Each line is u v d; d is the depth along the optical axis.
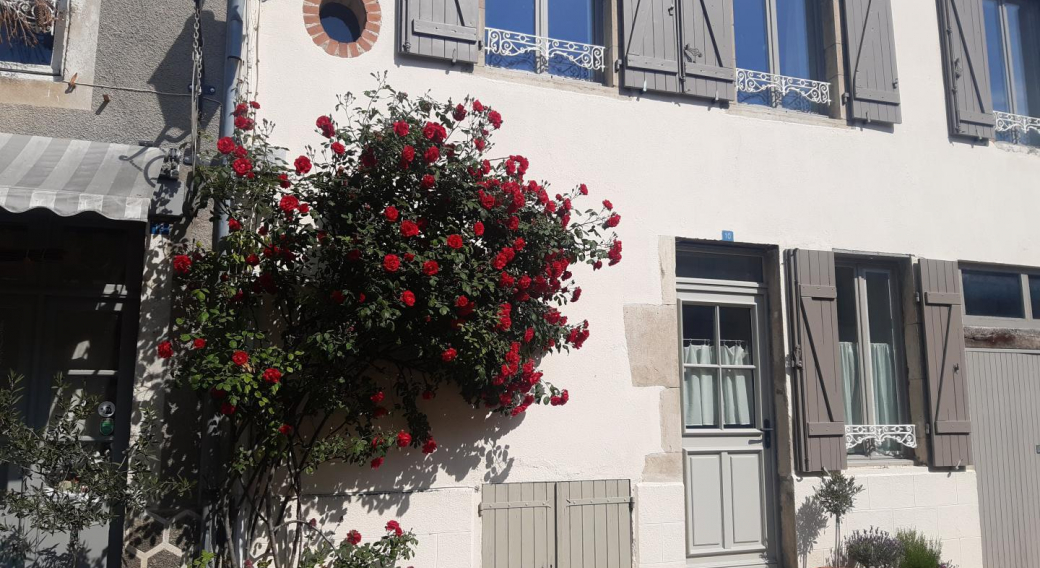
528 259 4.42
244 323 4.04
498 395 4.65
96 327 4.38
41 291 4.29
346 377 4.29
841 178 6.18
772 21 6.36
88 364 4.34
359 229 3.98
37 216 4.34
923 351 6.17
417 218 4.09
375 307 3.88
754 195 5.89
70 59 4.37
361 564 4.25
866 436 6.01
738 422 5.83
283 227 4.09
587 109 5.52
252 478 4.11
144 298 4.23
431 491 4.77
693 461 5.63
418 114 4.50
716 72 5.86
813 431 5.68
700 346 5.81
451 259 3.99
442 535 4.76
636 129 5.63
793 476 5.67
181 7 4.59
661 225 5.59
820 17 6.52
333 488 4.56
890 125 6.43
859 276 6.30
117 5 4.49
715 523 5.61
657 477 5.33
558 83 5.50
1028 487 6.43
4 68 4.33
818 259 5.93
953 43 6.70
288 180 4.14
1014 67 7.18
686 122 5.79
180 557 4.13
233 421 4.11
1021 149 6.89
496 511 4.91
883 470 5.98
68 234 4.38
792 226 5.97
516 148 5.30
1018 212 6.76
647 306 5.46
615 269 5.41
